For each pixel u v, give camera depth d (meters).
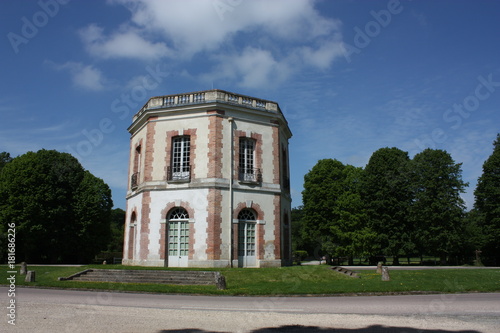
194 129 22.88
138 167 25.95
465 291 14.70
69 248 39.88
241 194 22.59
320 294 13.79
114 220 85.38
